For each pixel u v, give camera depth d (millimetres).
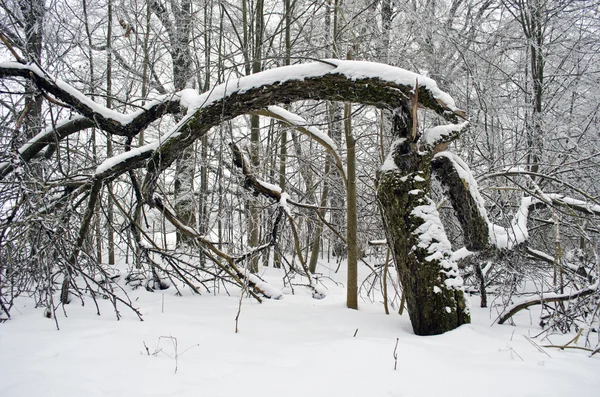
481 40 7645
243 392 2145
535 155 6184
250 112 4395
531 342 2936
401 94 3459
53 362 2443
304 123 4422
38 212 3479
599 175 5926
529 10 6719
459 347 2838
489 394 2137
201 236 4758
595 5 6699
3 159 4016
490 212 5273
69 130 4555
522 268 4473
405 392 2152
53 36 5781
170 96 4426
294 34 9562
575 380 2303
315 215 8383
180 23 8766
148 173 4105
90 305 3959
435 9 7855
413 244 3305
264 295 4727
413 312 3291
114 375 2316
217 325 3439
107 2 7434
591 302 3572
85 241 4820
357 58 5672
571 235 5957
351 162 4281
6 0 5219
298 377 2332
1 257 3451
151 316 3621
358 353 2650
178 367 2471
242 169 5199
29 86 4648
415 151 3473
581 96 7078
